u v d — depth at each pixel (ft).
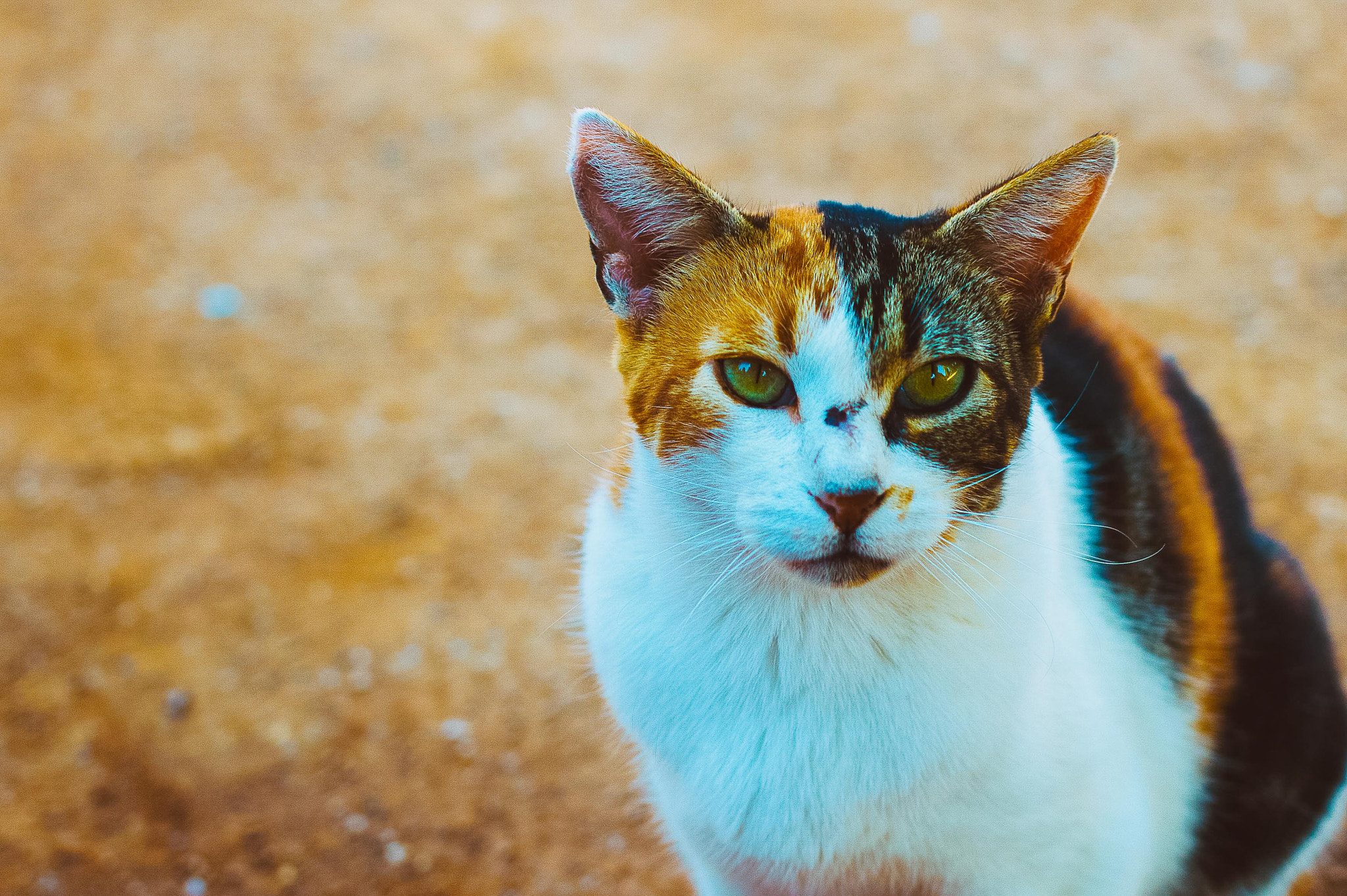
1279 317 14.55
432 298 16.44
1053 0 21.72
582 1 23.27
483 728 10.82
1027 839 5.84
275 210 18.42
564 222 17.78
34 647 11.77
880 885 6.36
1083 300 7.81
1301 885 8.46
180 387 15.15
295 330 16.02
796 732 5.81
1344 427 12.87
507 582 12.26
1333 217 16.12
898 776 5.68
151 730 10.90
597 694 9.43
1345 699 7.86
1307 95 18.60
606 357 15.17
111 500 13.52
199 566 12.60
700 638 5.86
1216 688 7.14
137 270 17.29
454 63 21.61
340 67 21.76
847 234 5.67
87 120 20.80
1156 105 18.72
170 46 22.74
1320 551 11.47
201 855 9.81
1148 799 6.57
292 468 13.85
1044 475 6.14
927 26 21.38
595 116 5.68
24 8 24.16
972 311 5.67
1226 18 20.61
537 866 9.66
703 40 21.65
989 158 17.90
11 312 16.55
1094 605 6.51
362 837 9.95
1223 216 16.31
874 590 5.58
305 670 11.43
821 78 20.22
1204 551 7.07
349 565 12.59
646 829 9.87
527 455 13.78
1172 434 7.24
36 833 10.00
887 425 5.54
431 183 18.76
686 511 5.77
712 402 5.58
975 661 5.61
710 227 5.78
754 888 6.78
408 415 14.48
